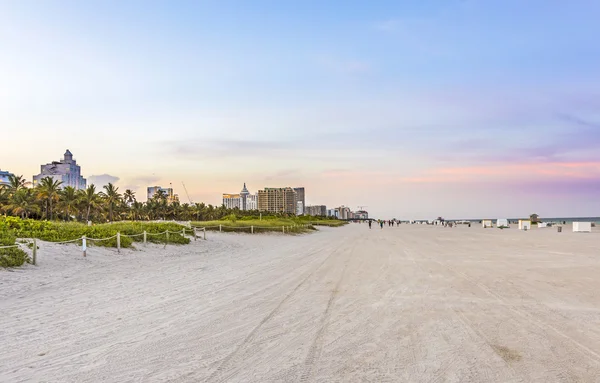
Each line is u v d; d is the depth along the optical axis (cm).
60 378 498
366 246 2938
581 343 622
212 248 2838
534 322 750
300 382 479
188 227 3647
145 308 900
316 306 910
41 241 1912
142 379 493
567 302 927
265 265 1791
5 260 1404
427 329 709
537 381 479
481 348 602
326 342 639
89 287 1194
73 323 769
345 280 1302
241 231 5150
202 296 1044
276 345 626
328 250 2631
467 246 2831
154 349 609
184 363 547
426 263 1755
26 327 741
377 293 1059
